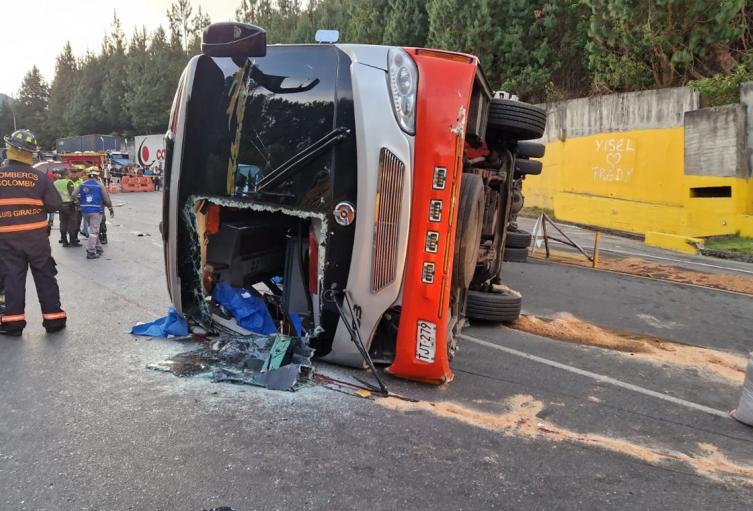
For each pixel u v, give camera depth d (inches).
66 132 2755.9
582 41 735.7
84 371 159.9
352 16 1042.7
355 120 145.6
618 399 165.3
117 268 328.5
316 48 152.9
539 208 789.9
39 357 171.2
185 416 133.1
